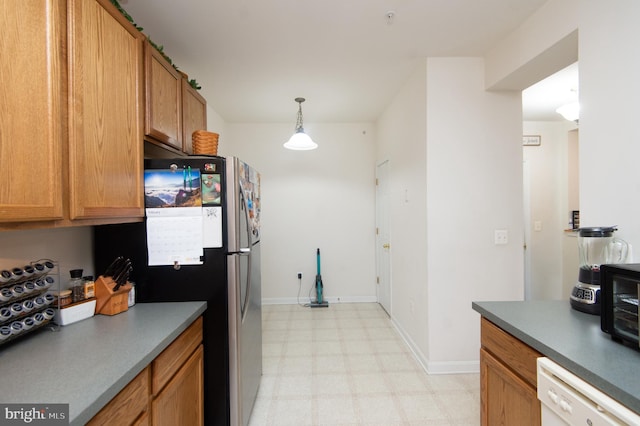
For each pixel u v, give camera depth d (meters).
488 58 2.27
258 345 2.13
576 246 3.43
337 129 4.18
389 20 1.86
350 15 1.81
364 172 4.18
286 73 2.61
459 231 2.34
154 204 1.52
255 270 2.05
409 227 2.75
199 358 1.47
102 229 1.54
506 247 2.36
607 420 0.73
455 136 2.33
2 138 0.78
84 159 1.06
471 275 2.35
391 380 2.25
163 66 1.68
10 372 0.86
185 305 1.49
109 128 1.21
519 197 2.37
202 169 1.53
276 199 4.15
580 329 1.07
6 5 0.79
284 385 2.20
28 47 0.85
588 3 1.41
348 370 2.39
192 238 1.53
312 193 4.17
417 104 2.52
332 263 4.19
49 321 1.19
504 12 1.80
